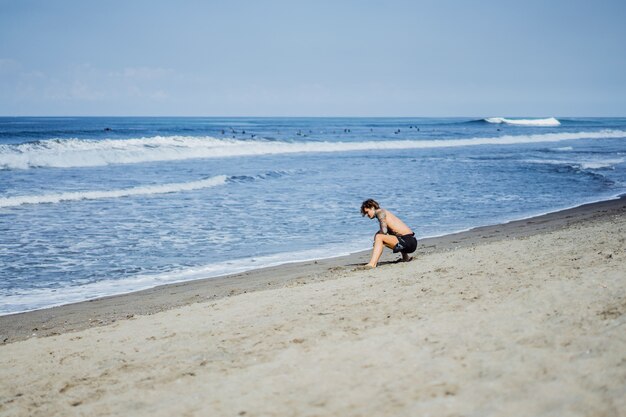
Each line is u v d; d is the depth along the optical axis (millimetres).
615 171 32250
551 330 4820
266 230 16156
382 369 4504
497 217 18094
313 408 3975
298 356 5059
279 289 8742
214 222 17312
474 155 47062
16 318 8805
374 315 6160
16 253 13266
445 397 3857
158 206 20125
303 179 28703
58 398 4938
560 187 25750
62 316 8820
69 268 12078
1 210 18969
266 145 49062
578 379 3820
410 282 7859
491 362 4328
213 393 4484
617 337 4387
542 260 8344
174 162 37031
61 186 24453
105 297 9977
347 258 12586
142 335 6781
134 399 4633
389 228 10320
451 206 20453
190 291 10086
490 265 8469
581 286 6078
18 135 53094
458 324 5363
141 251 13633
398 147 59625
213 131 72000
